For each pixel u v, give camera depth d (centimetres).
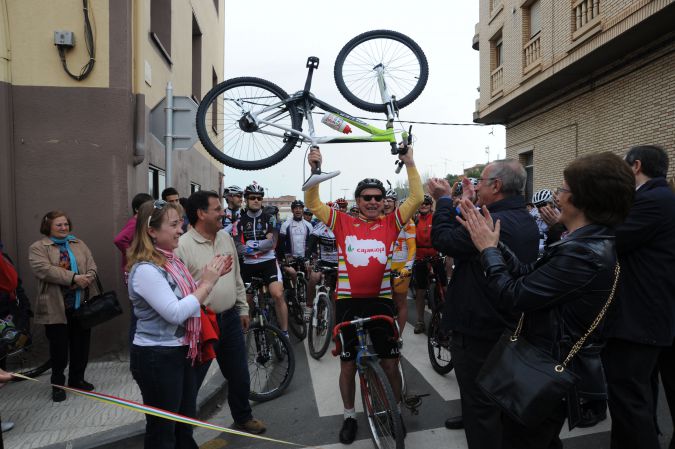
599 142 972
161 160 698
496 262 195
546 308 178
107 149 504
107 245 502
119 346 502
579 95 1039
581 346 183
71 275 393
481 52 1453
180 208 259
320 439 337
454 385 425
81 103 501
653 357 245
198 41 1059
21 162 493
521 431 195
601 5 845
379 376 285
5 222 481
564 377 174
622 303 248
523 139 1306
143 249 241
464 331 241
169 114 498
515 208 250
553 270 173
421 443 323
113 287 500
